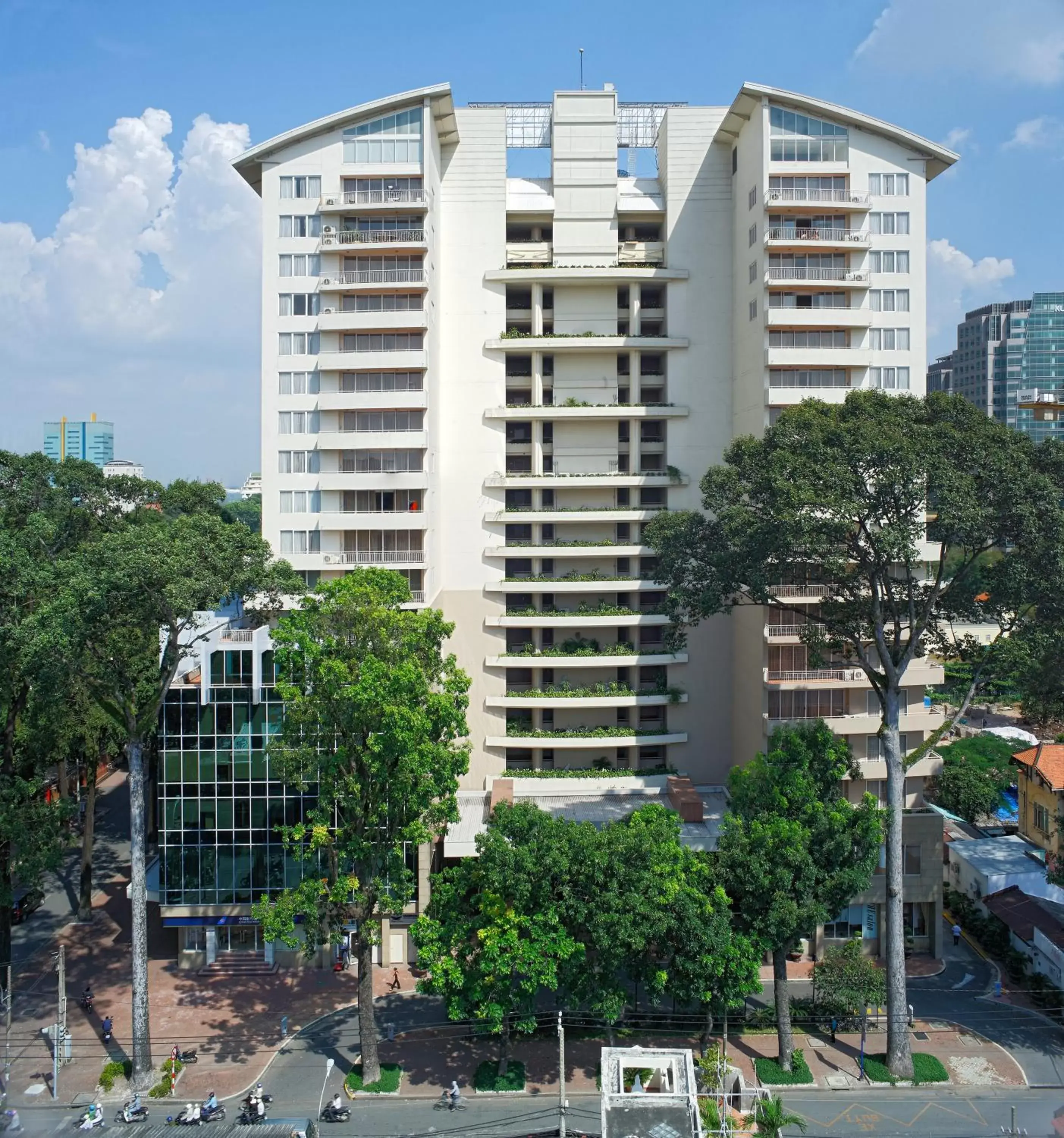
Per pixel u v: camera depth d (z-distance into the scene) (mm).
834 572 44156
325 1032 48344
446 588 68062
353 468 65438
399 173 64250
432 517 65875
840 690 62062
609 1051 33188
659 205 69812
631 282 68312
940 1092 42750
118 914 61812
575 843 39938
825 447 42812
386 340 65062
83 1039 47750
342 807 45688
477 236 67625
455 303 67812
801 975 53281
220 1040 47594
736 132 67312
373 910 47500
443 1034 48062
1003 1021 48781
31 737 54375
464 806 61969
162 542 41188
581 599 70000
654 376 70250
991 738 80688
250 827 52938
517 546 68500
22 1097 43000
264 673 52062
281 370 65188
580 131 68938
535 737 65500
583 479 67375
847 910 55594
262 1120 40375
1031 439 46031
